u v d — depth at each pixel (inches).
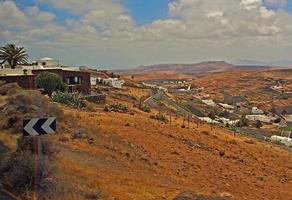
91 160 828.0
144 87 6328.7
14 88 1215.6
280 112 7785.4
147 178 818.8
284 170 1475.1
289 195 1080.2
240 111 7007.9
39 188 471.8
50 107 1045.2
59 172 577.0
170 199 641.0
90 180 619.8
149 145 1246.3
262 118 6205.7
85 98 2596.0
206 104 6953.7
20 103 844.0
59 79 2384.4
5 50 2711.6
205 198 629.9
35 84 2335.1
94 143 1008.2
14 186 466.9
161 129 1594.5
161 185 767.7
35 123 363.6
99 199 531.2
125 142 1171.9
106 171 756.0
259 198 948.0
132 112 2177.7
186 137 1562.5
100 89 4116.6
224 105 7721.5
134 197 607.2
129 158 994.7
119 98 3661.4
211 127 2362.2
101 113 1776.6
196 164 1178.0
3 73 2472.9
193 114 4399.6
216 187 949.8
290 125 5482.3
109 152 966.4
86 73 3073.3
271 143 2573.8
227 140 1792.6
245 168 1327.5
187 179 965.8
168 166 1062.4
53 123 372.5
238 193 949.8
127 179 733.3
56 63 3213.6
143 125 1577.3
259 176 1251.2
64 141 914.7
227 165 1286.9
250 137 2549.2
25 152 503.8
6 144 629.6
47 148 636.7
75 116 1343.5
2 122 747.4
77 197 497.0
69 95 2003.0
